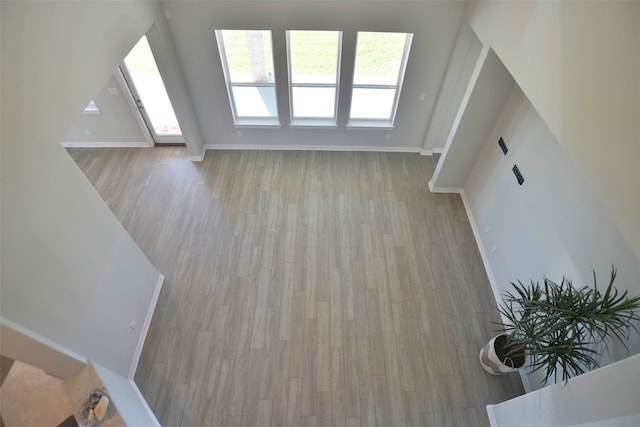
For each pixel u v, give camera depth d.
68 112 2.89
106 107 5.86
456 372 3.97
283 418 3.65
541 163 3.64
